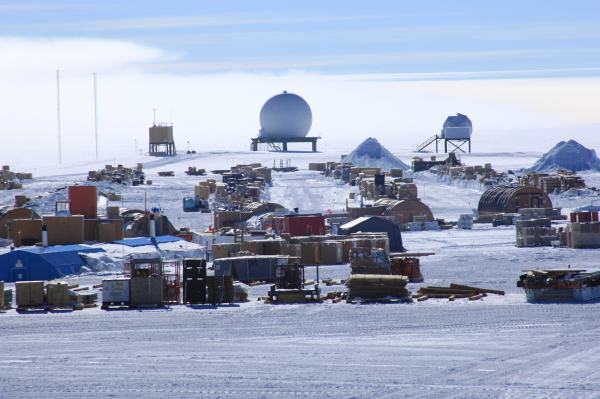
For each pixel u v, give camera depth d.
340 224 169.12
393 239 140.12
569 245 134.62
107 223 136.75
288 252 123.00
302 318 77.38
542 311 77.19
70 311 84.75
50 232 128.38
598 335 65.56
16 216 156.50
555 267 111.00
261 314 80.31
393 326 72.00
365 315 78.00
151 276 86.69
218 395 50.50
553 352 59.91
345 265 122.56
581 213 138.00
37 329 74.12
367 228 140.25
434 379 53.12
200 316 79.88
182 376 55.38
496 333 67.56
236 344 65.94
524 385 51.12
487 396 48.91
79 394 51.44
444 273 108.69
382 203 193.38
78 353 63.28
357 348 63.34
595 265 111.81
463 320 73.75
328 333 69.69
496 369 55.34
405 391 50.41
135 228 150.88
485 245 145.25
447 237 161.88
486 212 198.12
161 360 60.38
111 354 62.75
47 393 51.81
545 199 195.00
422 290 89.88
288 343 65.94
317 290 88.69
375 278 86.69
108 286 86.00
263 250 122.44
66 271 114.06
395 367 56.69
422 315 77.00
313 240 129.25
